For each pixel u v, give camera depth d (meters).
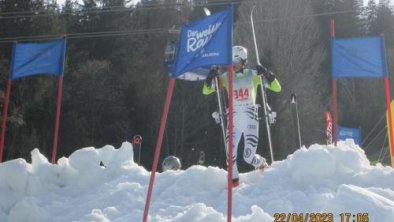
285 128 33.56
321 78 46.31
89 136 38.38
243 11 41.47
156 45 46.09
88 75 39.25
